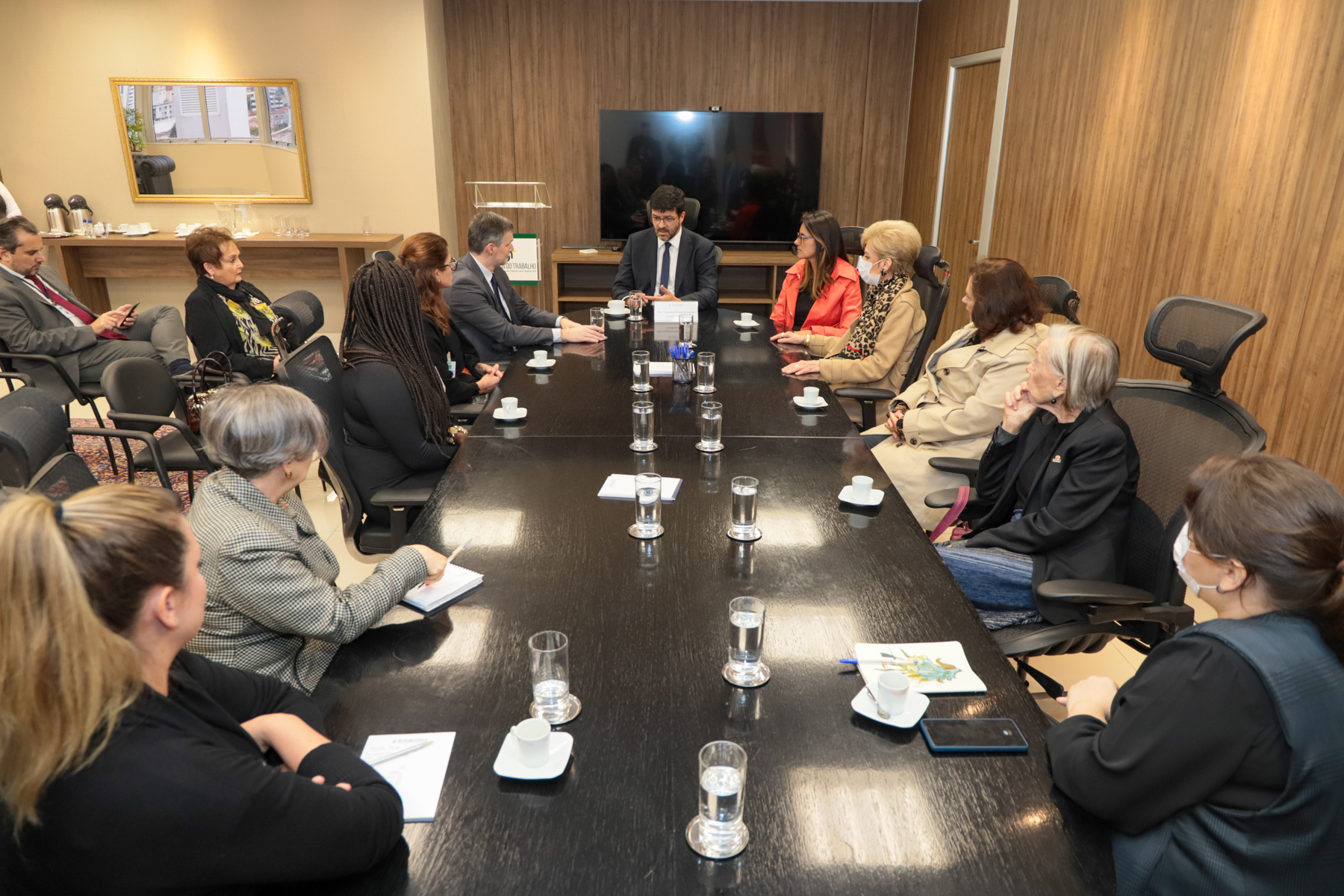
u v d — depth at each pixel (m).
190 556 0.96
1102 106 4.24
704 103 6.89
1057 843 1.07
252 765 0.93
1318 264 2.89
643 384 2.99
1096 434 2.00
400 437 2.40
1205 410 1.95
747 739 1.24
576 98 6.88
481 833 1.07
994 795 1.14
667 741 1.24
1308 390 2.94
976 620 1.56
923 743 1.24
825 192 7.13
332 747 1.12
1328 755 0.99
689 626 1.53
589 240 7.21
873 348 3.51
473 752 1.21
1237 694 1.03
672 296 4.57
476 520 1.95
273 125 6.52
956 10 5.98
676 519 1.96
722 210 7.01
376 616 1.47
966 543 2.16
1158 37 3.76
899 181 7.12
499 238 3.88
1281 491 1.06
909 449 2.87
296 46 6.37
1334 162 2.80
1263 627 1.07
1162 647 1.13
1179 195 3.66
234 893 0.95
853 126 6.99
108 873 0.87
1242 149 3.25
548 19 6.70
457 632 1.51
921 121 6.69
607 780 1.16
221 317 4.00
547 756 1.17
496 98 6.87
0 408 1.88
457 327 3.63
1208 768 1.04
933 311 3.43
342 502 2.43
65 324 4.33
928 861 1.04
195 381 3.52
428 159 6.61
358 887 0.99
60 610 0.81
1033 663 2.73
